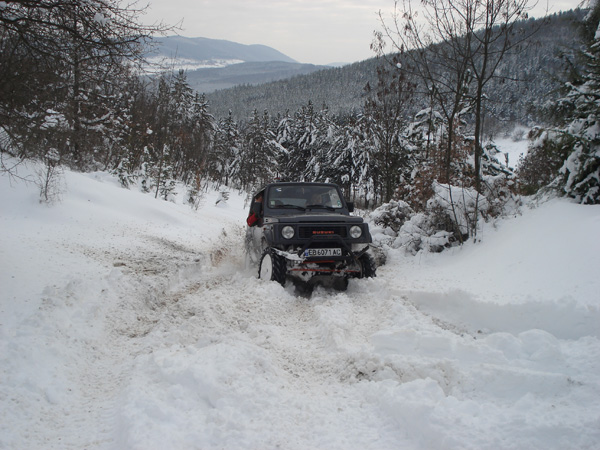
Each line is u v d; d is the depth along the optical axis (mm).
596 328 3797
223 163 44812
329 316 4750
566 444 2258
